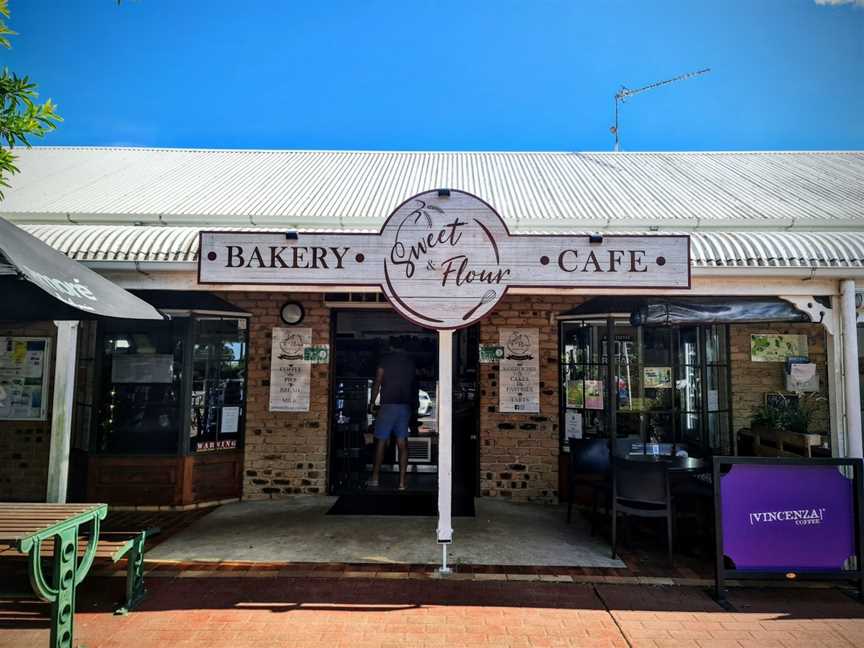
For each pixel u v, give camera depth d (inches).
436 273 191.8
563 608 161.5
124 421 266.1
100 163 385.1
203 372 273.3
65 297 136.9
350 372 321.1
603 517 252.1
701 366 282.4
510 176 364.8
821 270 193.5
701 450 271.4
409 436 318.0
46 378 283.3
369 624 150.0
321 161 408.5
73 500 270.2
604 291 193.3
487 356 283.9
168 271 201.8
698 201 305.6
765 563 171.9
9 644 137.9
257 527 232.1
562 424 281.0
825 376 282.0
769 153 431.5
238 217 268.1
